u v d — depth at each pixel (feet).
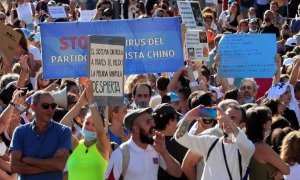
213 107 44.21
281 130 51.16
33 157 44.42
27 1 116.06
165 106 47.21
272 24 102.12
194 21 75.46
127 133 52.80
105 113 49.26
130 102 63.52
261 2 122.62
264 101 56.85
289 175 47.91
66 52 61.77
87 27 62.08
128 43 63.31
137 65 63.67
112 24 62.85
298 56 71.41
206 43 69.67
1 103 55.67
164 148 44.78
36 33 87.56
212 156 44.65
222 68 69.92
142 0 128.77
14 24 109.50
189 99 51.93
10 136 51.55
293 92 64.54
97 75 48.83
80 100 47.80
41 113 44.37
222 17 118.83
